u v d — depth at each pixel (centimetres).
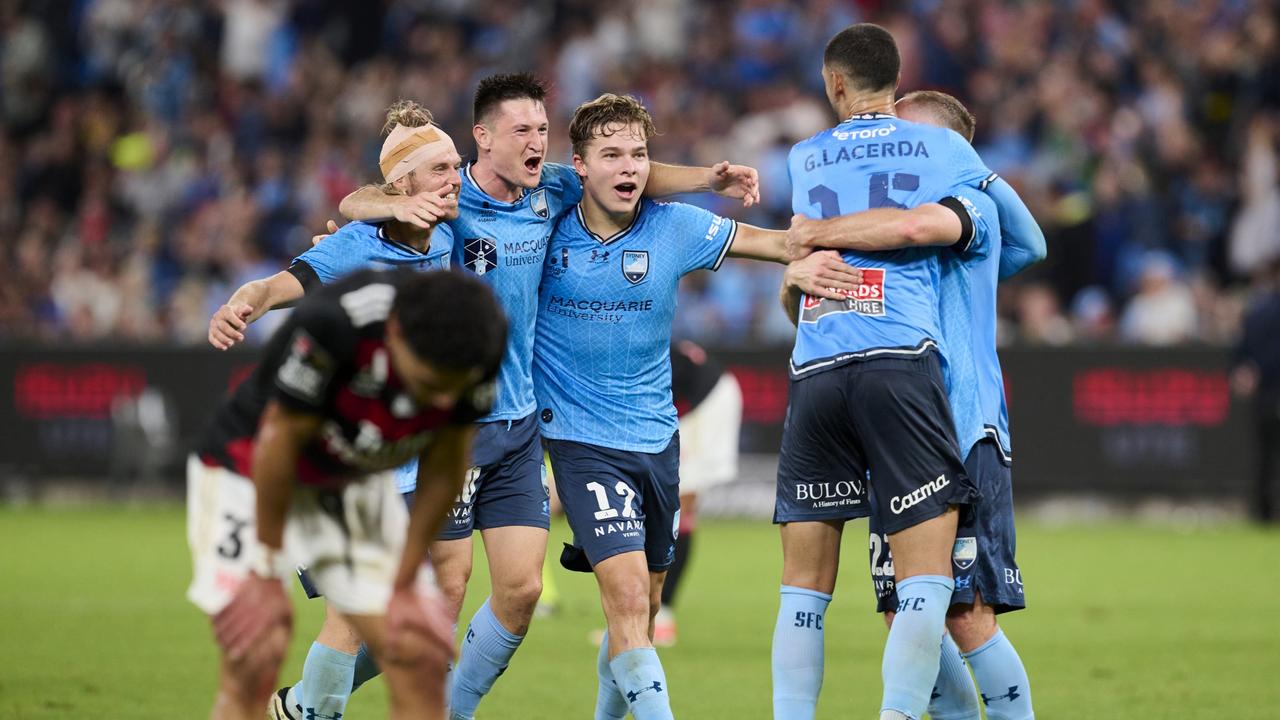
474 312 1495
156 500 6212
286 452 1595
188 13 8081
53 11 8281
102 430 6216
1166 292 6075
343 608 1717
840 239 2005
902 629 1925
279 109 7625
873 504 2052
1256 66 6881
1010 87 6981
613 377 2155
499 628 2125
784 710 2016
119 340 6200
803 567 2053
